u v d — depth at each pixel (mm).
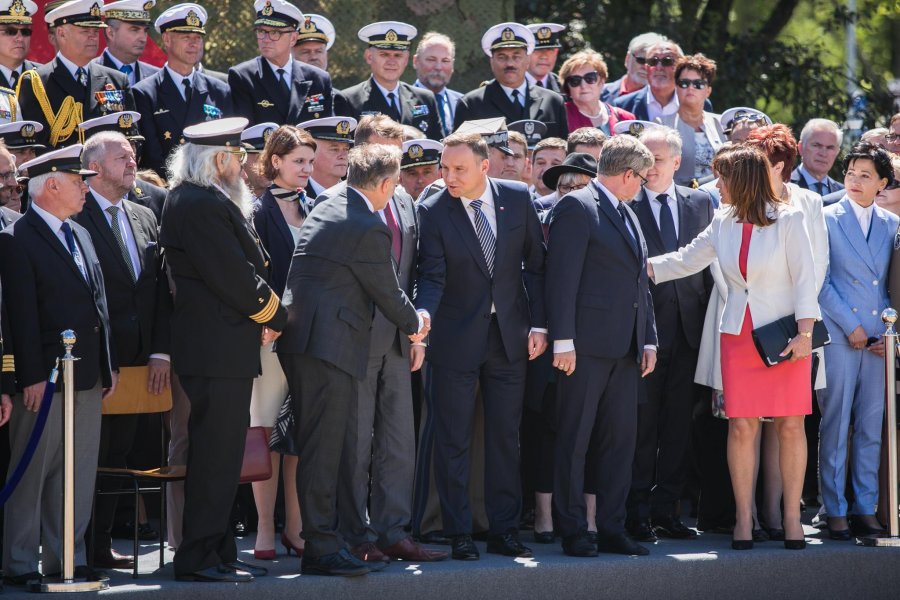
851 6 59844
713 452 27984
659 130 27453
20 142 26219
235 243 21109
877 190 28234
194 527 21406
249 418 21891
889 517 26469
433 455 26219
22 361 21438
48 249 21953
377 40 33125
